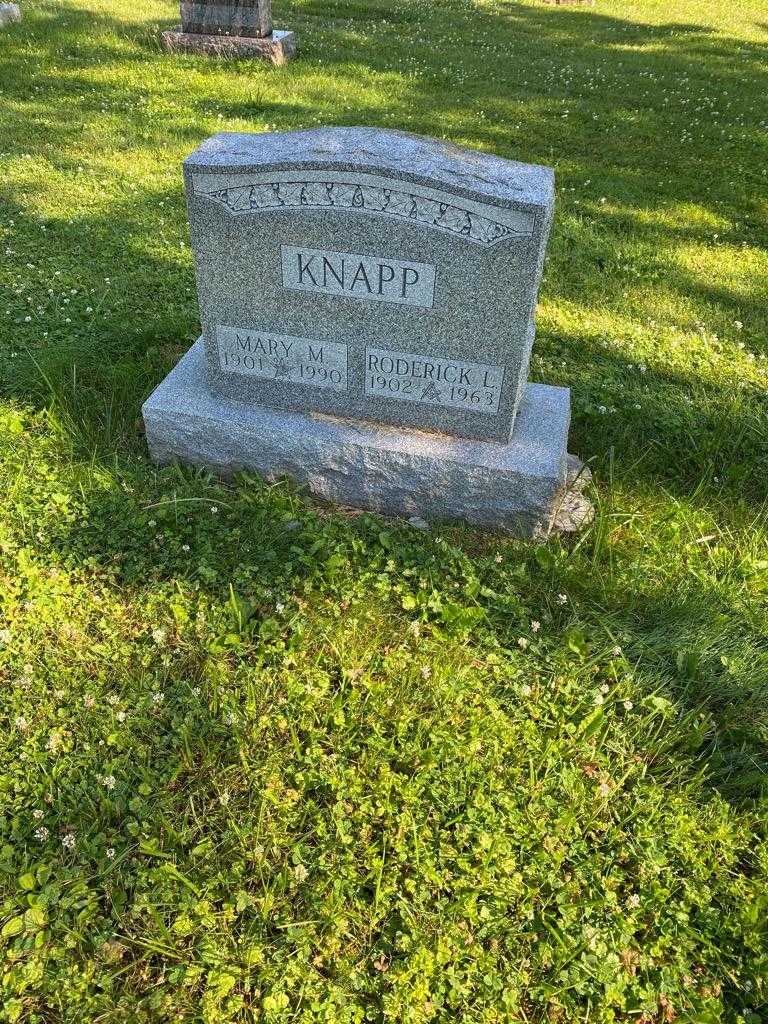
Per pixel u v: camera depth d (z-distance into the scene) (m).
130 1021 2.59
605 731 3.45
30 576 3.91
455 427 4.29
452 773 3.24
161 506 4.29
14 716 3.35
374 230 3.76
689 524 4.46
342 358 4.22
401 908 2.86
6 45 11.02
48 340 5.52
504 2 16.27
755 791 3.32
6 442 4.64
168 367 5.35
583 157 9.05
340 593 3.94
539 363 5.63
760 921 2.90
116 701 3.38
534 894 2.94
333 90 10.29
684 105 10.87
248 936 2.78
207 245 4.04
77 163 8.04
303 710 3.41
